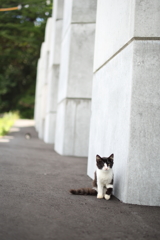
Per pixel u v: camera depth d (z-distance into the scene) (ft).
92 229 11.50
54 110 55.88
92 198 16.39
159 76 15.55
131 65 15.83
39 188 17.94
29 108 145.69
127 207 14.90
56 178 21.59
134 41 15.72
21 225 11.43
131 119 15.62
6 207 13.57
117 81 18.24
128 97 16.03
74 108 36.96
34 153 36.68
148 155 15.49
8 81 132.98
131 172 15.58
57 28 54.95
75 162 31.07
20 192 16.60
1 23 101.14
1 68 133.39
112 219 12.89
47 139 55.72
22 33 109.91
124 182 15.84
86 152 36.88
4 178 20.20
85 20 36.81
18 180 19.89
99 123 21.97
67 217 12.75
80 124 36.94
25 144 48.29
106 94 20.59
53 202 14.98
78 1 36.88
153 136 15.49
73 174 23.82
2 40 114.62
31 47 121.70
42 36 107.14
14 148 40.14
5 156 31.19
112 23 19.75
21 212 13.01
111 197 16.87
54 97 55.83
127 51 16.69
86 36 36.88
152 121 15.52
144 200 15.49
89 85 36.88
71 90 36.83
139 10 15.60
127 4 16.85
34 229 11.10
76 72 36.81
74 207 14.34
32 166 26.40
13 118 117.08
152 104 15.53
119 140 17.13
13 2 92.89
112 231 11.43
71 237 10.55
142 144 15.55
